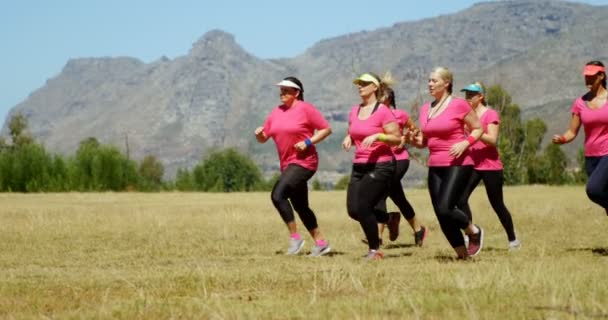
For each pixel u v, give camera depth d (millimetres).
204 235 16375
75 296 7824
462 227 10516
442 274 8508
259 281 8664
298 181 12000
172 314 6590
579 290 7191
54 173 78625
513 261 10328
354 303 6781
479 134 10180
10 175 76438
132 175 83562
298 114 11883
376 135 10617
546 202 28406
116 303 7180
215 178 111625
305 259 11508
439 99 10367
